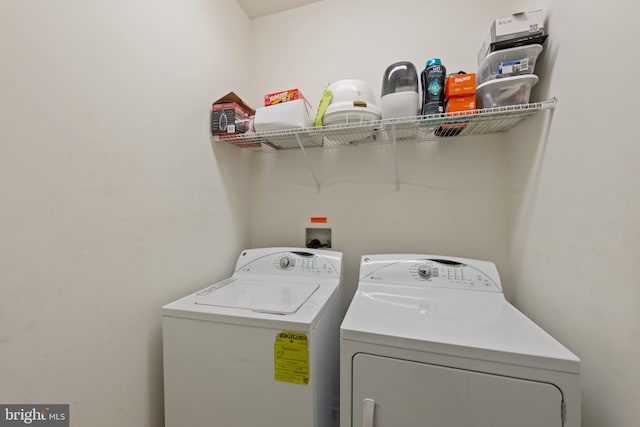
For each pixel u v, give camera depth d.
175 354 0.99
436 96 1.19
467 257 1.47
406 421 0.77
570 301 0.88
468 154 1.47
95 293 0.84
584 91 0.82
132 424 0.95
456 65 1.46
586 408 0.81
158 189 1.08
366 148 1.63
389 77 1.33
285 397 0.89
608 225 0.72
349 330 0.83
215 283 1.44
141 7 1.01
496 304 1.05
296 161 1.76
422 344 0.76
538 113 1.09
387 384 0.79
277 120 1.35
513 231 1.33
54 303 0.73
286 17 1.78
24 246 0.67
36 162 0.69
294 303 1.05
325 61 1.69
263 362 0.91
